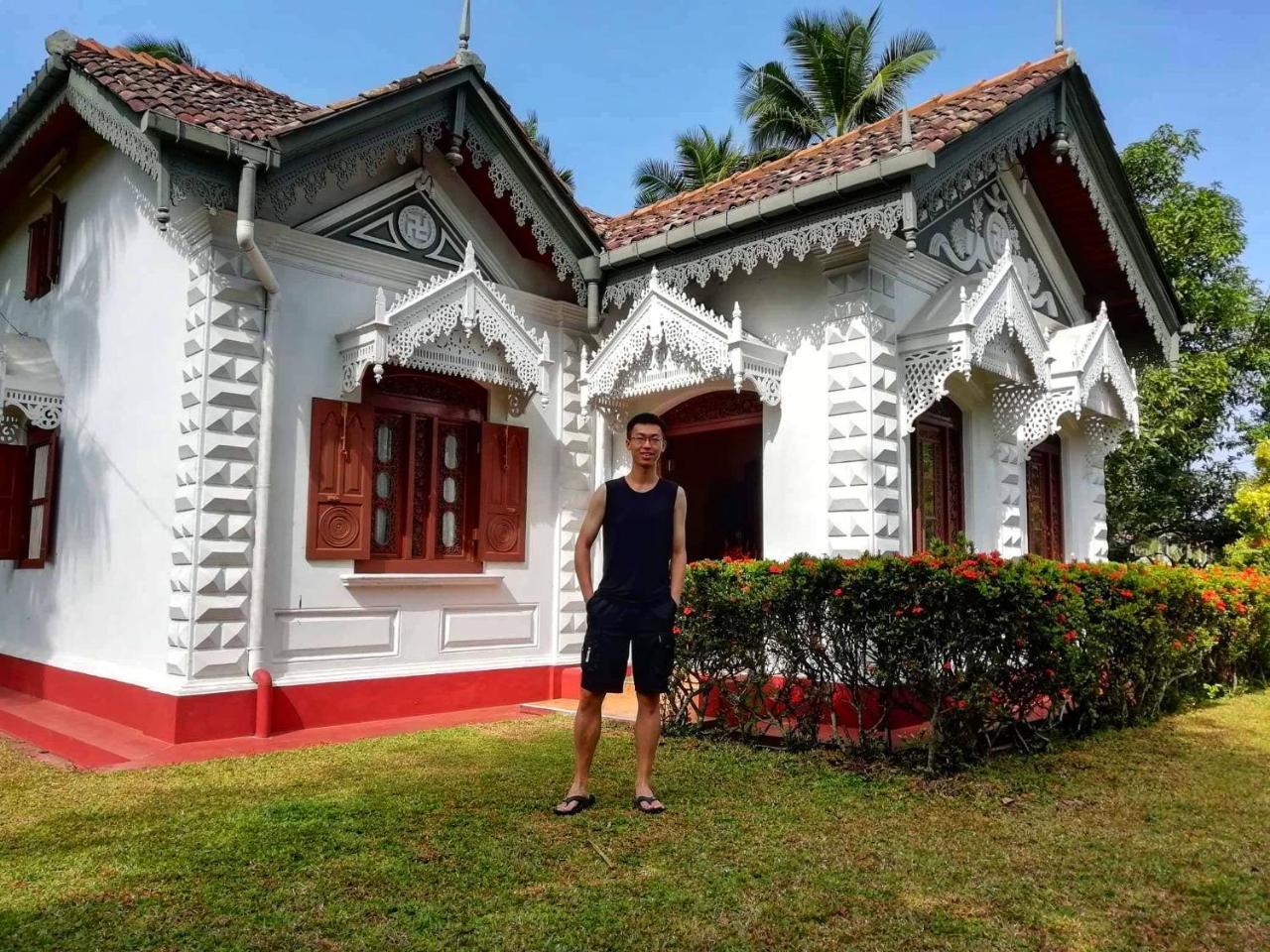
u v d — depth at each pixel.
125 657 7.48
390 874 3.75
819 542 7.45
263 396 7.05
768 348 7.67
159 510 7.21
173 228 7.36
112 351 8.22
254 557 6.96
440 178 8.51
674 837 4.25
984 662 5.55
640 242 8.20
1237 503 14.62
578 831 4.33
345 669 7.49
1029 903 3.50
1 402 8.76
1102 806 4.83
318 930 3.23
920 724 6.74
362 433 7.69
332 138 6.88
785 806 4.77
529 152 8.23
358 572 7.66
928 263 8.09
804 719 6.17
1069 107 8.38
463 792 5.02
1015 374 8.26
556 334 9.19
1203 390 15.17
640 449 4.88
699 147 30.25
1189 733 6.90
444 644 8.12
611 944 3.13
